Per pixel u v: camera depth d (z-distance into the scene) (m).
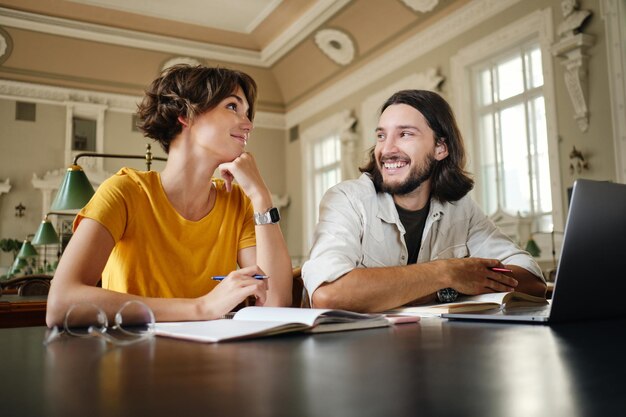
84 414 0.42
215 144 1.69
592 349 0.70
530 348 0.72
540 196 6.55
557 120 6.14
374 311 1.47
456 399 0.44
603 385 0.48
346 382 0.52
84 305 1.01
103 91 10.92
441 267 1.54
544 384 0.49
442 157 1.96
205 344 0.83
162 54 10.82
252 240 1.89
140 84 11.11
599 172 5.68
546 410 0.40
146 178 1.70
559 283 1.01
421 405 0.42
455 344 0.78
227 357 0.70
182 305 1.21
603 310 1.09
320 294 1.48
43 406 0.45
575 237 1.00
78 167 3.22
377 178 1.97
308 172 11.62
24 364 0.67
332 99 10.71
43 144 10.45
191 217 1.77
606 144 5.63
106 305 1.21
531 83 6.75
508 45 6.87
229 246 1.82
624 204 1.08
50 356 0.74
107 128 10.92
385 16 8.68
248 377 0.56
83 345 0.86
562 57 6.04
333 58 10.20
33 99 10.43
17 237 10.10
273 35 10.61
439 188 1.98
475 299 1.53
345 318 1.02
